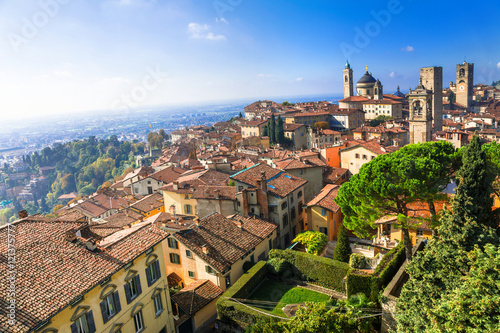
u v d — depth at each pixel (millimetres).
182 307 39031
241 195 57156
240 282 42375
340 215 62344
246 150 136500
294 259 45719
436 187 34938
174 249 47531
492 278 22234
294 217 63125
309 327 29672
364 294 35406
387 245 48625
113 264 30422
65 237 31406
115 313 30438
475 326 21297
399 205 37750
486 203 30578
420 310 26344
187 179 80250
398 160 35750
